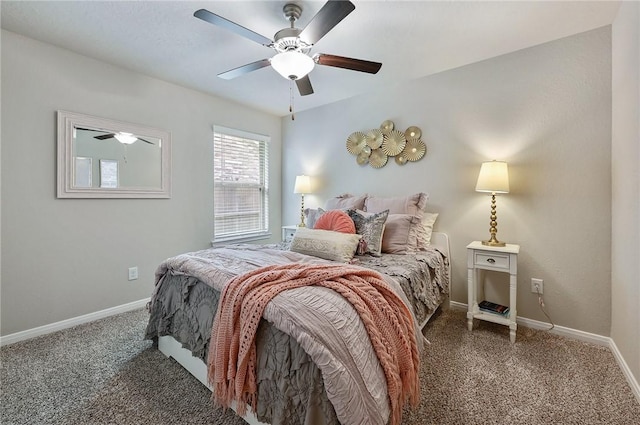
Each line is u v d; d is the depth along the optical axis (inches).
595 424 54.1
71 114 93.8
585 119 84.1
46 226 90.4
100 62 100.3
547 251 90.8
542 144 91.0
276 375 45.9
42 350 80.4
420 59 100.2
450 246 109.8
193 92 128.3
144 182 112.7
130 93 108.2
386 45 91.0
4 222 83.3
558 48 87.8
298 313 44.7
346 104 138.4
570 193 86.9
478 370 70.7
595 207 83.1
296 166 161.8
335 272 55.1
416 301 74.9
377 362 45.6
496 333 90.0
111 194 103.7
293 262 70.2
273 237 167.0
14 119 84.1
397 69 108.0
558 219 88.9
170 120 120.5
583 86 84.3
